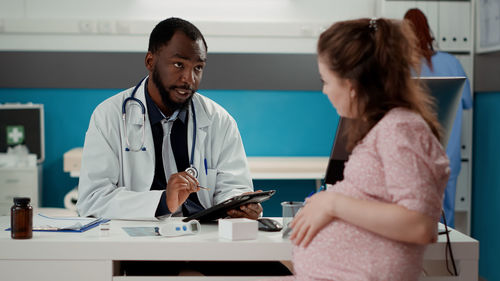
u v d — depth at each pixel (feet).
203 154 6.52
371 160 3.64
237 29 12.31
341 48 3.68
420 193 3.42
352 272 3.64
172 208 5.48
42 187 12.45
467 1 11.16
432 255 4.70
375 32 3.69
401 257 3.62
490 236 11.01
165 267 5.18
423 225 3.43
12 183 11.38
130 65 12.33
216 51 12.45
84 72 12.30
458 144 10.37
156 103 6.29
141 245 4.57
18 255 4.55
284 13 12.62
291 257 4.60
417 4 11.14
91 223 5.18
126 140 6.13
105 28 12.14
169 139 6.31
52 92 12.38
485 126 11.26
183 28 5.98
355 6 12.65
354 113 3.82
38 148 11.95
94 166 6.02
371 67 3.67
